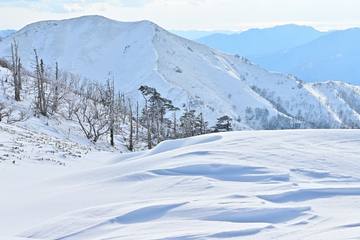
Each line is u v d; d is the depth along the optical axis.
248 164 14.31
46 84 60.06
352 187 11.12
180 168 14.59
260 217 9.18
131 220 9.83
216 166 14.36
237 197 10.82
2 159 21.61
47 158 23.83
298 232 7.69
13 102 50.16
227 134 20.12
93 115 54.72
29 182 17.08
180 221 9.27
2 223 11.25
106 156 28.56
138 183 13.79
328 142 17.28
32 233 9.66
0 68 68.62
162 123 71.38
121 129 57.97
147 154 21.72
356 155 15.30
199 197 11.28
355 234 7.05
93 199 12.68
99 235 9.07
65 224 9.85
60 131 44.91
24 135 31.97
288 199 10.60
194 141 20.73
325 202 10.13
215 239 7.75
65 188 14.70
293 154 15.52
